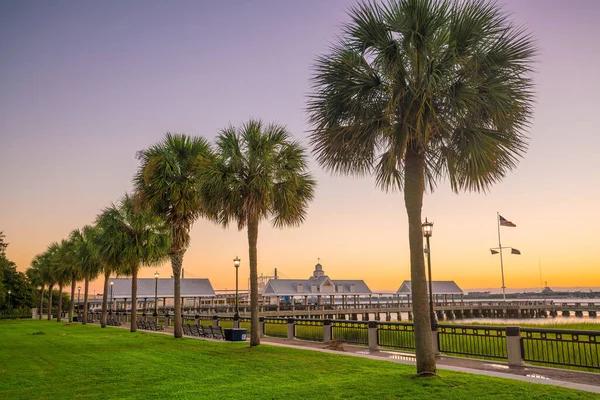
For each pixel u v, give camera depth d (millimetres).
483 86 11391
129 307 93625
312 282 101125
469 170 12008
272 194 20406
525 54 11406
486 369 13227
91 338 27969
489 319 93250
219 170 20469
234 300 96688
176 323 27141
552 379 11227
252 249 20797
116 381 12727
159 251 34406
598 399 8883
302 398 9883
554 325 43531
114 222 34125
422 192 12234
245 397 10164
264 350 18578
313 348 19719
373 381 11305
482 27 11281
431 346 11562
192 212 26922
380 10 11586
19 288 93062
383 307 95750
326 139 12648
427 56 11375
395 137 11672
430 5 11320
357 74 11891
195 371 14031
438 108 11625
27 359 18078
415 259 11875
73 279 59500
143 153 26312
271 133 21047
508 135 11844
